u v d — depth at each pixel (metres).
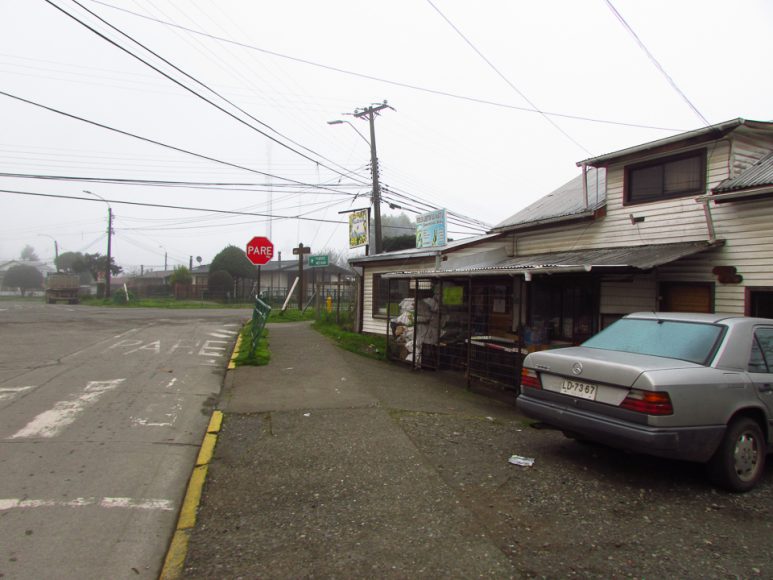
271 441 5.70
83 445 5.30
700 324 5.07
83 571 3.13
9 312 23.08
